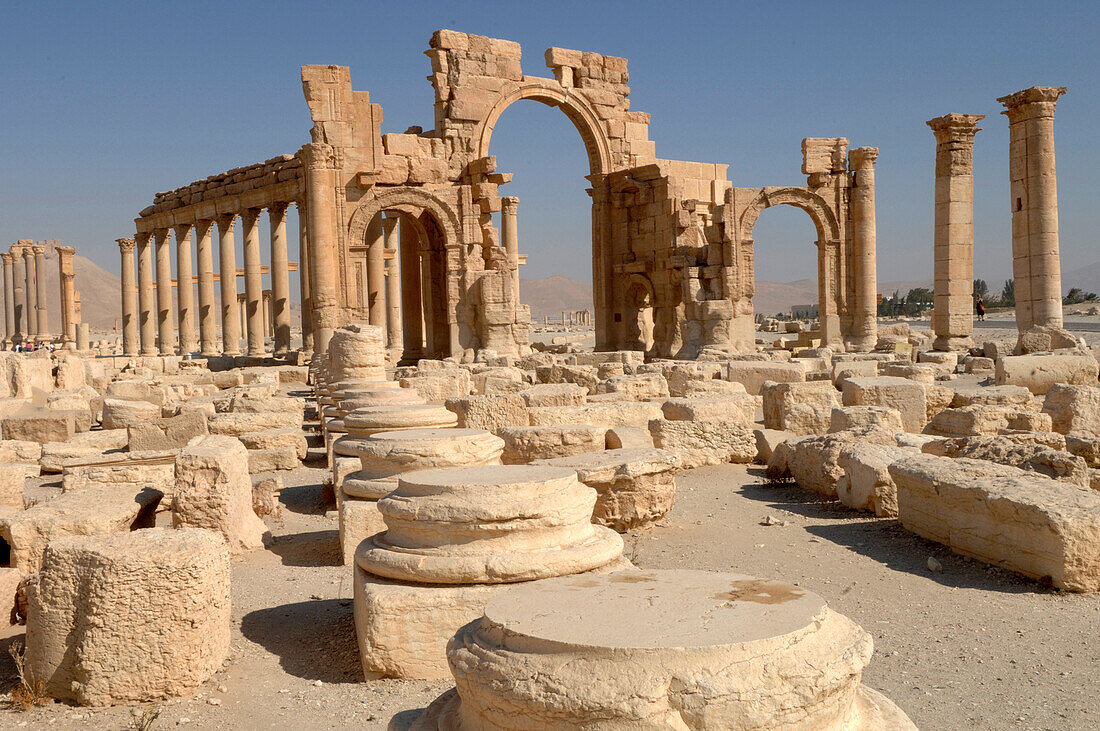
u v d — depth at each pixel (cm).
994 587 865
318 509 1323
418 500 675
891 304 12044
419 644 669
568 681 350
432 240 4178
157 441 1686
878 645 725
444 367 3009
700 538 1070
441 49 3891
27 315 7994
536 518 664
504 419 1606
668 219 3972
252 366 4159
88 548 671
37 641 668
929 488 1022
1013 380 2277
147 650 652
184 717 623
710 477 1436
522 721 359
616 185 4288
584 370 2559
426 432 1001
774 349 4419
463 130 3934
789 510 1209
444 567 662
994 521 928
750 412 1748
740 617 382
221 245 4650
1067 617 778
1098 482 1096
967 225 3528
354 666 705
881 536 1058
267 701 643
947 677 657
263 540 1107
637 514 1095
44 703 657
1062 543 842
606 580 453
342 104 3700
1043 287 3158
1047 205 3153
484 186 3838
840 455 1238
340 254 3725
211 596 685
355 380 1825
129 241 5678
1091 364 2286
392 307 4794
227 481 1032
